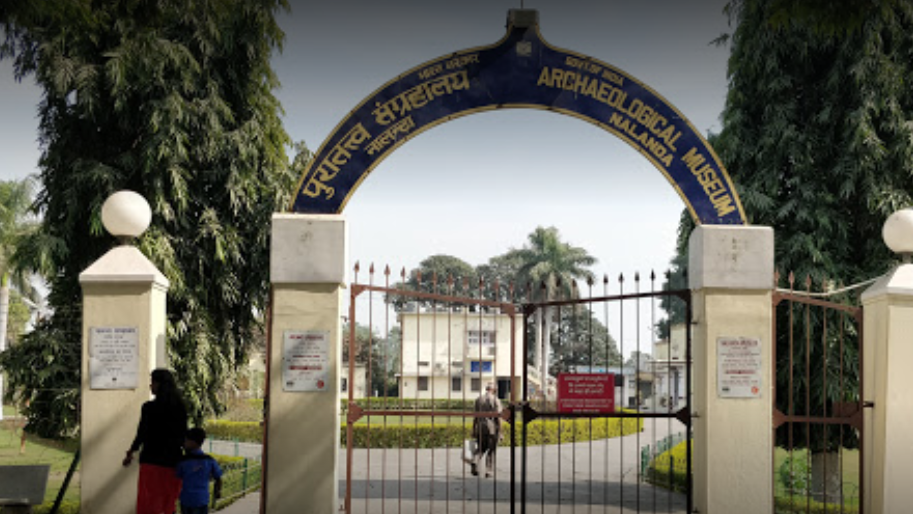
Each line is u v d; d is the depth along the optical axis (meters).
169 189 16.47
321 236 10.48
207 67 17.06
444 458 20.58
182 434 9.66
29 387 16.52
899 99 16.75
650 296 11.16
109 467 9.96
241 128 17.39
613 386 10.90
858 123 16.56
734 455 10.63
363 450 23.50
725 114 18.16
